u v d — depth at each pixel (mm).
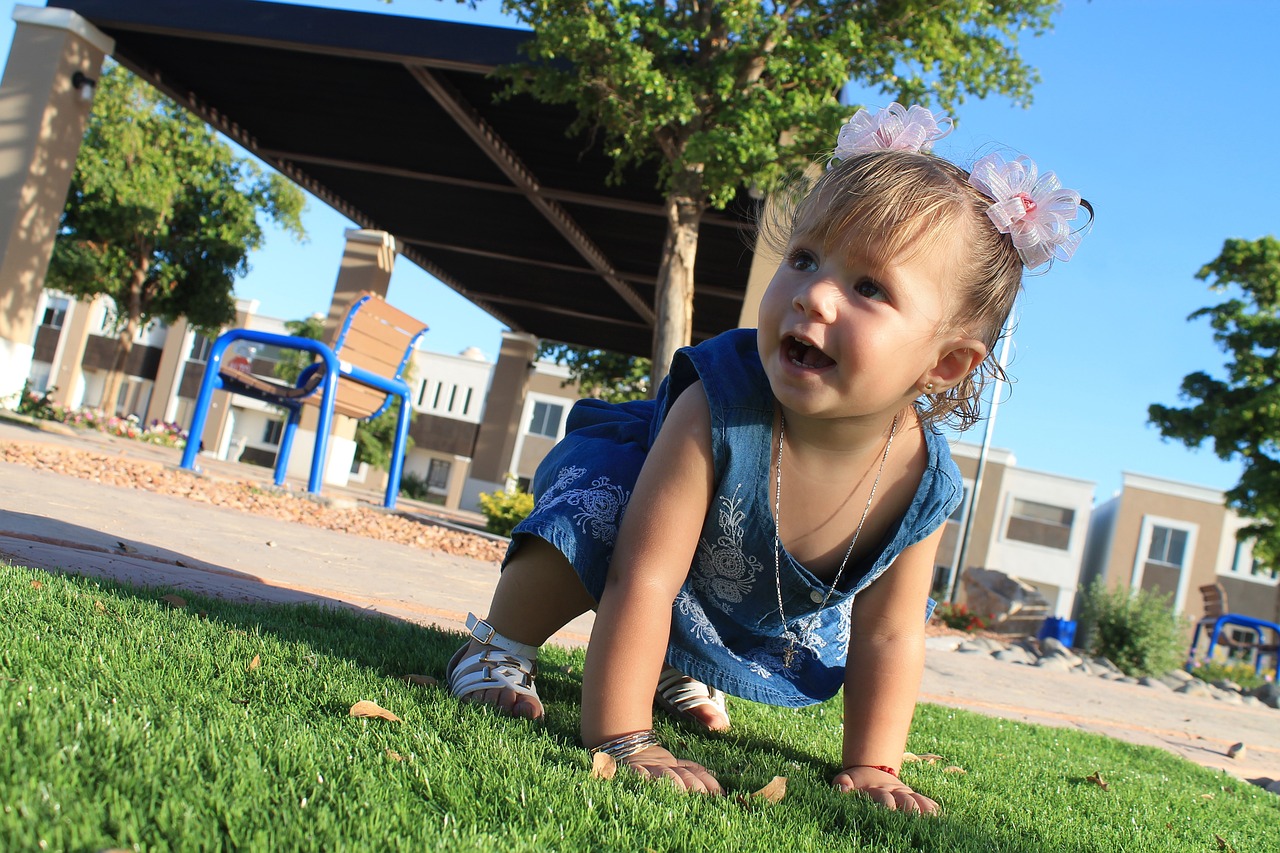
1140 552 30656
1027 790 1897
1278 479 14109
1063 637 11969
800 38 7527
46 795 789
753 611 1656
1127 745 3197
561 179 11578
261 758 1015
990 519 31125
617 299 16359
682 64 8227
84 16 9320
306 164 12664
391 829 893
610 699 1409
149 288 19438
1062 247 1368
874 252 1249
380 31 8680
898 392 1326
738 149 6996
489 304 18328
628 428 1784
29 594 1633
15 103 9203
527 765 1195
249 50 9570
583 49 7402
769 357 1309
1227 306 14734
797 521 1541
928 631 8773
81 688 1146
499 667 1657
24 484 3770
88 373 36656
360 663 1717
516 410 19359
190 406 35531
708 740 1781
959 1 7980
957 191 1318
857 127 1476
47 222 9391
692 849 1017
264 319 35406
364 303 6777
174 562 2742
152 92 17719
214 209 18906
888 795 1457
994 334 1377
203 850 776
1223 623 13852
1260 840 1924
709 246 12875
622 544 1490
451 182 12070
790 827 1179
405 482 34031
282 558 3488
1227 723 5797
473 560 5840
